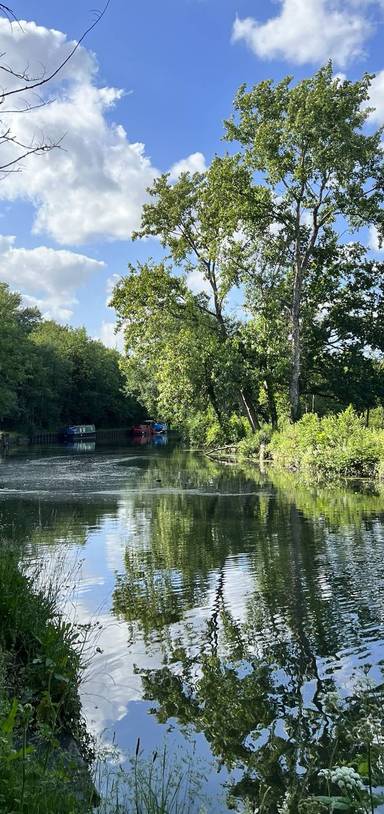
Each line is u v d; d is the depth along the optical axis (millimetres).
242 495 20797
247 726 5262
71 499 20469
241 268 36125
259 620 7855
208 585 9492
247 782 4449
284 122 31297
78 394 89438
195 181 36125
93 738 5133
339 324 39531
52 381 79750
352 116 31219
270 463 33875
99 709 5625
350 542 12344
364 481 23812
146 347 40000
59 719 5188
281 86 32312
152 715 5512
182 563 10945
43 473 30484
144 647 7047
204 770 4633
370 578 9633
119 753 4867
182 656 6781
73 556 11570
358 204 32969
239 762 4734
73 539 13344
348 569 10195
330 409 43875
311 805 4145
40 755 4316
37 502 19781
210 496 20766
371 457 24953
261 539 12938
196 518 16062
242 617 7996
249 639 7223
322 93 30078
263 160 32500
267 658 6652
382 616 7871
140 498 20562
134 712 5566
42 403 76000
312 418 31844
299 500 19094
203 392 39875
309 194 33219
